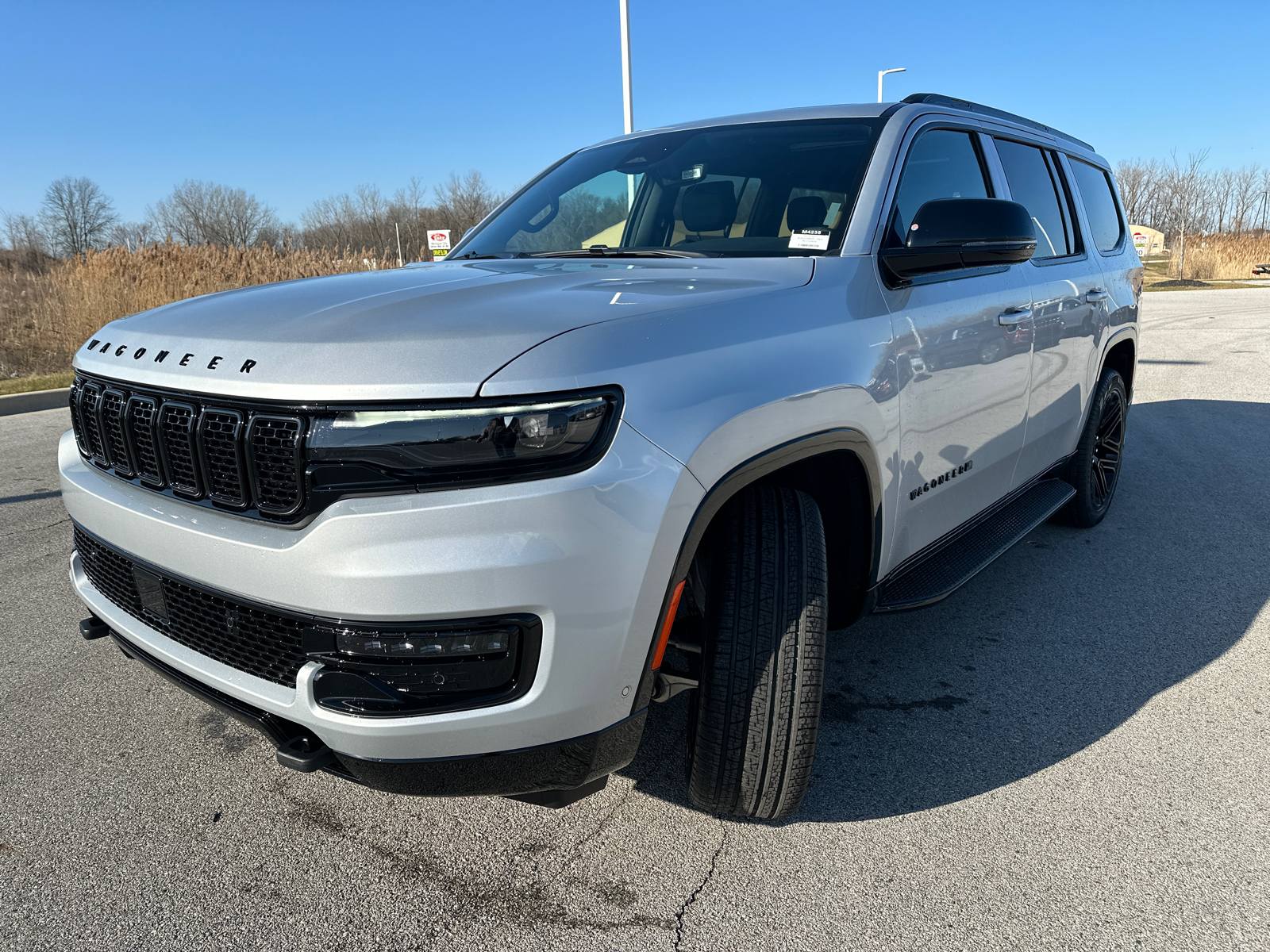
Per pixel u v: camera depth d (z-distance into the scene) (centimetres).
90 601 225
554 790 178
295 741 171
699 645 206
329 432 156
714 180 282
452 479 154
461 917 189
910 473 249
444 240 1711
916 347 244
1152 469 584
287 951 179
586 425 158
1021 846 211
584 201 306
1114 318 426
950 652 316
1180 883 198
